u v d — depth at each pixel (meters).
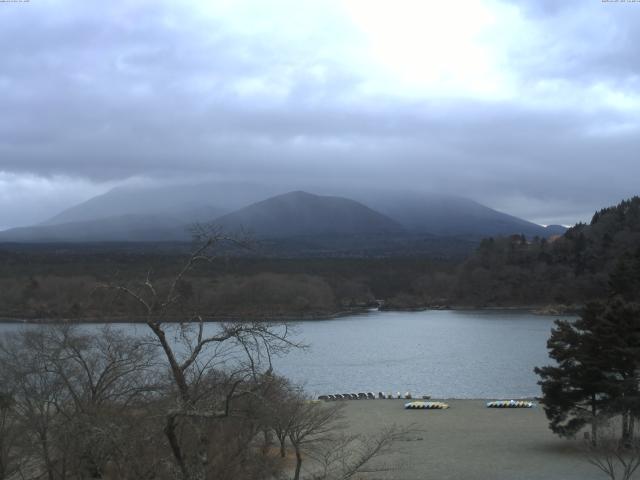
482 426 51.62
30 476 30.97
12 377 35.69
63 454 24.91
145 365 31.44
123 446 20.05
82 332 44.31
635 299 124.44
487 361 105.56
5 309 110.06
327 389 80.00
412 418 55.69
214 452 21.80
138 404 25.00
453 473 37.19
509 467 38.25
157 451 20.30
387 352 117.81
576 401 41.03
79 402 28.02
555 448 42.97
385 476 36.34
